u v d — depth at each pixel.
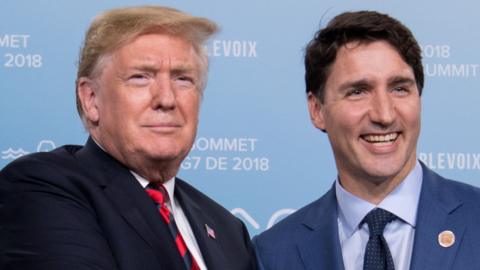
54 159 4.12
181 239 4.18
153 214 4.09
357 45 4.25
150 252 4.00
